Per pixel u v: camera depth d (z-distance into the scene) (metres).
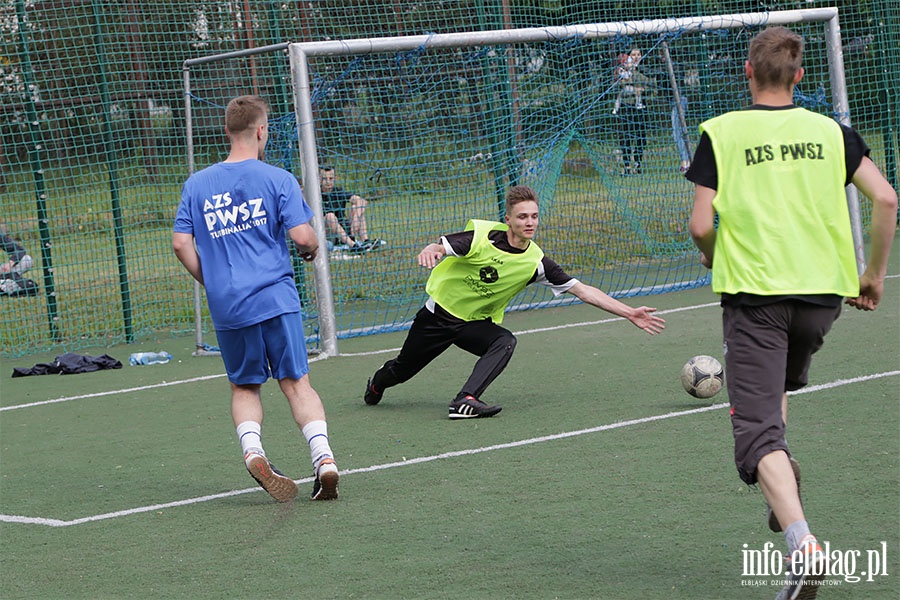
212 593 4.86
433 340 8.45
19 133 16.14
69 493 6.90
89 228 15.80
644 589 4.55
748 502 5.64
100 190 16.08
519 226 8.05
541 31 12.69
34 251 15.85
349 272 15.27
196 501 6.50
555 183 15.35
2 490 7.09
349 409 8.90
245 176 6.27
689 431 7.24
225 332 6.23
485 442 7.41
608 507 5.72
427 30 17.09
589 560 4.94
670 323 11.94
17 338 13.90
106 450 8.08
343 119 15.59
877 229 4.33
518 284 8.23
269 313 6.18
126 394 10.31
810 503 5.53
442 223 16.34
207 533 5.80
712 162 4.41
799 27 17.20
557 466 6.63
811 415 7.38
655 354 10.25
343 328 13.38
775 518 4.38
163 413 9.30
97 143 16.08
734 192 4.36
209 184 6.30
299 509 6.14
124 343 13.70
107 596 4.93
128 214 15.91
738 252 4.34
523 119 15.15
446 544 5.31
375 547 5.34
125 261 13.73
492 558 5.06
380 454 7.33
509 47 15.19
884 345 9.58
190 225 6.30
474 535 5.42
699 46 16.02
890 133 17.41
